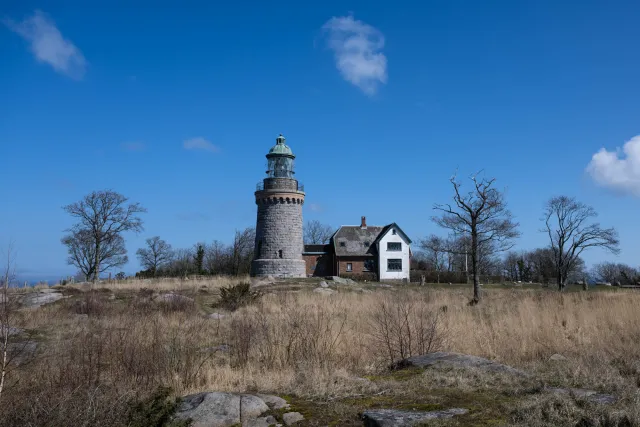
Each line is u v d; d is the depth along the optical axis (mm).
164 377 9438
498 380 8297
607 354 11094
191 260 86875
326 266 72875
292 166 59750
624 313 17984
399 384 8266
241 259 76438
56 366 10281
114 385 8391
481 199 29766
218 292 33094
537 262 90375
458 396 7449
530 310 19375
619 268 97875
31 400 7363
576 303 24078
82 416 7012
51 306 23156
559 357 11133
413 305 20281
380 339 12391
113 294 30203
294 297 28250
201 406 7152
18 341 13617
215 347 13109
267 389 8570
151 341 12156
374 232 73812
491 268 91688
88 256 70562
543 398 6777
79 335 13836
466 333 13898
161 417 7047
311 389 8211
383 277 69500
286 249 56719
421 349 11773
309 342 11602
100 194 63438
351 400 7574
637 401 6441
